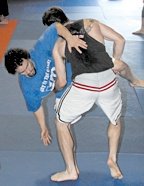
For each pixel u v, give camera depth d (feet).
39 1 37.11
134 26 28.76
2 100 17.62
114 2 36.47
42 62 10.46
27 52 10.30
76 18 31.07
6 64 10.13
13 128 15.21
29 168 12.70
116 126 11.39
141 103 17.13
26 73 10.25
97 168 12.60
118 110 10.79
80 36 9.77
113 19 30.73
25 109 16.69
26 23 29.43
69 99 10.28
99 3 36.06
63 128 11.02
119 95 10.67
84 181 11.96
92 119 15.69
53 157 13.28
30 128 15.17
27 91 10.77
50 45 10.28
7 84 19.25
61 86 10.23
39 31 27.43
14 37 26.14
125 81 18.93
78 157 13.20
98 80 9.95
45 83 10.67
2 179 12.13
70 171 11.84
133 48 23.86
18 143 14.17
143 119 15.78
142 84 11.48
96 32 9.98
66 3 36.14
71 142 11.37
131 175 12.23
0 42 25.13
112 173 11.98
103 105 10.49
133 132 14.78
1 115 16.22
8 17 31.22
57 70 9.98
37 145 14.01
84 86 9.99
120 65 10.37
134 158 13.14
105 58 9.86
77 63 9.80
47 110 16.40
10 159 13.19
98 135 14.60
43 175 12.33
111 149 11.78
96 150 13.64
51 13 10.68
